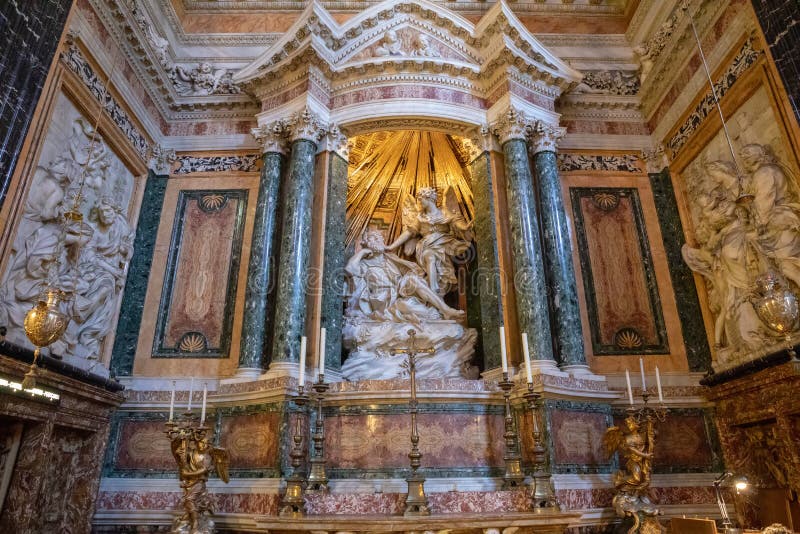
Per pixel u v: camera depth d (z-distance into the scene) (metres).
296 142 6.82
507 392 5.16
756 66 5.62
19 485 4.91
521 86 7.12
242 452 5.46
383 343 6.68
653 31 7.80
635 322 6.89
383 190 8.45
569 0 8.73
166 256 7.12
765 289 3.86
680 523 4.45
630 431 5.16
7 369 4.50
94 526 5.79
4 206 4.38
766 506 5.57
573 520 4.42
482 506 4.93
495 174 6.86
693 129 6.89
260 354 6.06
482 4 8.77
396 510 4.84
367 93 7.11
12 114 4.45
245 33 8.44
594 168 7.72
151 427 6.26
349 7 8.79
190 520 4.86
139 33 6.75
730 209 6.08
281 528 4.33
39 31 4.80
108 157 6.44
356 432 5.44
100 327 6.14
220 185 7.53
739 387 5.78
